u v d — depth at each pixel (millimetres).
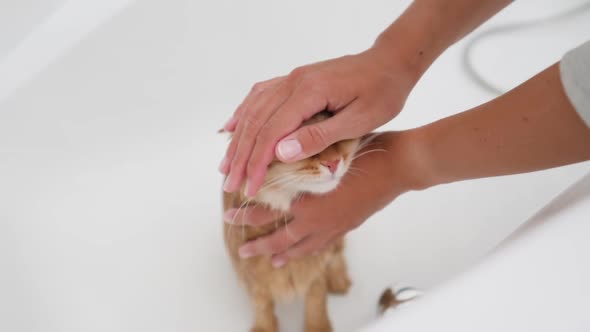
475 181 1094
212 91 1106
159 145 1111
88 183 1068
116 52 990
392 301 935
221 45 1062
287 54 1117
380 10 1138
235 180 733
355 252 1037
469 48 1222
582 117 624
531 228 637
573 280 604
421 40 782
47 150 1022
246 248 841
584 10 1229
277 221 846
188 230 1067
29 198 1016
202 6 1009
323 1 1088
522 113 671
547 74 661
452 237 1042
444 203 1080
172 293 1002
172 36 1017
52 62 953
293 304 999
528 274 608
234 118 789
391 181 812
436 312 600
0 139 968
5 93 943
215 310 990
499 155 701
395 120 1170
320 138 706
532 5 1235
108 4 966
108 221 1056
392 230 1060
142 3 967
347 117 724
